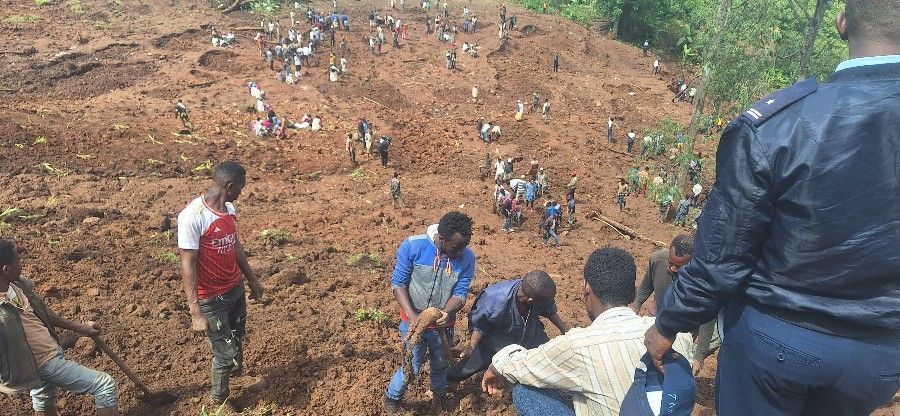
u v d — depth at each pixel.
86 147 21.56
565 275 15.95
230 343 5.42
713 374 7.43
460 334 8.08
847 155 1.77
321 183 23.69
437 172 28.09
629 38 58.34
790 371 2.00
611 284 2.95
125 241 10.94
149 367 6.21
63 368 4.57
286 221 16.59
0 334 4.21
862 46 1.90
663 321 2.33
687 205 24.73
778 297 1.97
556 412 2.98
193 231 4.93
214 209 5.05
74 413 5.35
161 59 36.31
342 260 12.04
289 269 10.02
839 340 1.90
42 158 19.28
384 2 57.00
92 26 40.62
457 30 51.19
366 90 37.47
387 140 26.88
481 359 5.70
